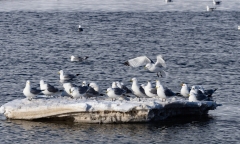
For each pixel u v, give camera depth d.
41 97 42.44
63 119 40.28
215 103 43.03
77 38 82.81
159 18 103.81
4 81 54.91
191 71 60.62
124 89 40.91
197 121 41.53
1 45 76.12
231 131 39.72
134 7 120.38
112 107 39.19
